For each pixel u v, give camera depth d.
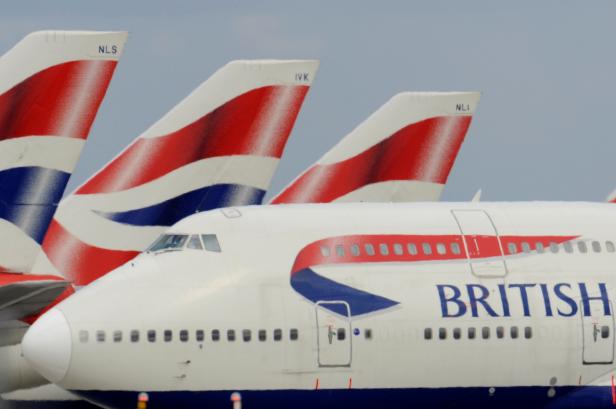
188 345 184.75
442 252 194.25
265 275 188.25
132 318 184.38
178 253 189.88
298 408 188.00
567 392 195.50
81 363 182.50
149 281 187.25
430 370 190.88
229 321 185.88
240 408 186.25
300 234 192.00
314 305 188.00
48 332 182.50
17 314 188.75
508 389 193.88
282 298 187.62
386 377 189.75
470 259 194.62
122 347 183.38
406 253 193.12
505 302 193.38
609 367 196.12
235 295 187.00
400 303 190.38
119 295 185.88
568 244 198.50
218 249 189.88
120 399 185.25
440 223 197.00
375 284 190.50
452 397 192.50
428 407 192.38
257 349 186.12
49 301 186.88
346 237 192.50
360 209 197.38
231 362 185.62
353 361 188.38
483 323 192.25
